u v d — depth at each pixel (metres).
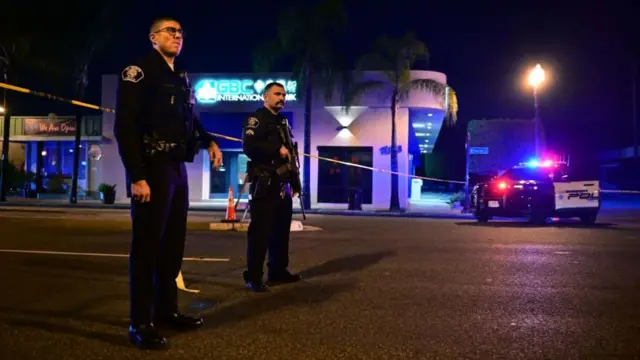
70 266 7.89
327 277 7.29
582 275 7.47
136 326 4.45
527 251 9.87
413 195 36.59
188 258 8.90
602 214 23.16
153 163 4.45
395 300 5.99
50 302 5.80
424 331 4.87
